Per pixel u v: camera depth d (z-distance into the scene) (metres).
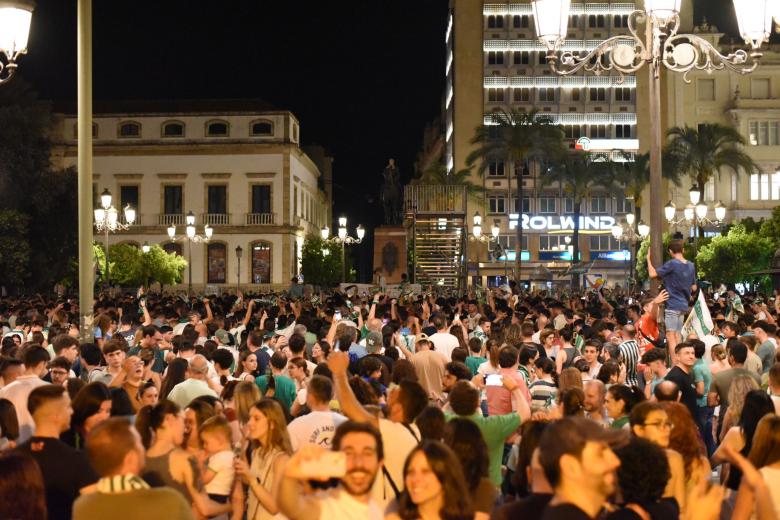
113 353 10.83
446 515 4.58
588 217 95.56
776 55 94.69
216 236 78.00
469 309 21.77
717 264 59.91
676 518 4.92
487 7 95.81
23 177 46.44
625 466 4.88
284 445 6.86
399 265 57.12
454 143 96.00
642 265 67.50
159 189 78.12
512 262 94.94
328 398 7.54
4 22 13.48
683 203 91.38
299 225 81.94
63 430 6.64
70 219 48.94
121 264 65.50
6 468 5.00
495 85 95.81
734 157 66.88
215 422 7.10
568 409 8.08
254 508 6.82
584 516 4.20
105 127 78.12
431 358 11.97
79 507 4.84
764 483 5.58
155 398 9.11
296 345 10.84
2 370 9.36
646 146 94.44
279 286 77.44
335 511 4.74
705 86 95.12
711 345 14.04
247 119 78.25
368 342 13.54
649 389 10.94
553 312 20.73
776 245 59.66
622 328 15.46
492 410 9.73
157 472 6.52
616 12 95.25
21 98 48.59
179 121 78.25
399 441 6.32
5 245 43.44
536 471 5.03
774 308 23.41
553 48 13.91
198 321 17.45
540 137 66.38
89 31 13.69
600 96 95.50
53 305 25.50
